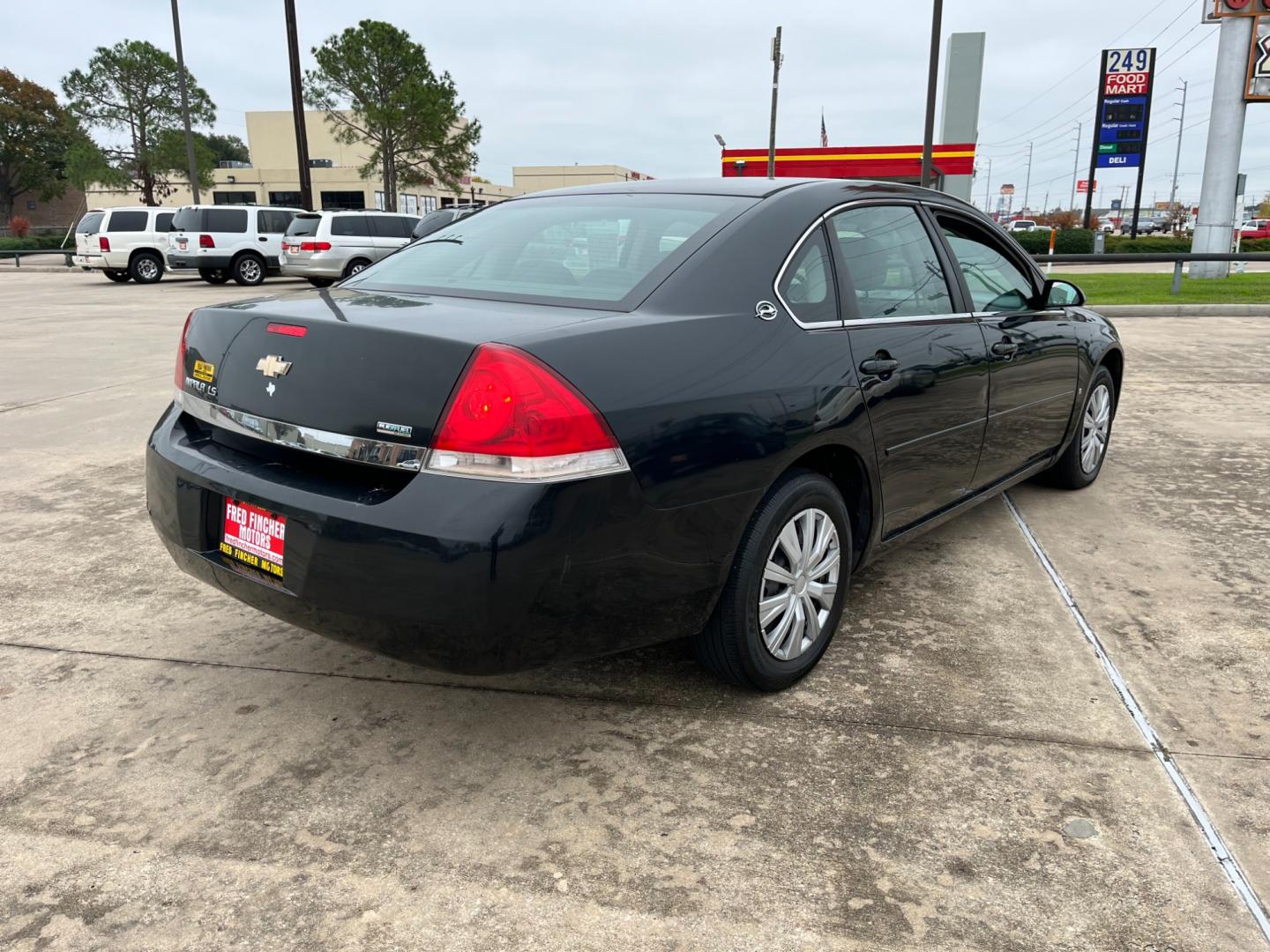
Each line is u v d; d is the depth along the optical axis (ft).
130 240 74.79
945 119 108.27
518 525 6.74
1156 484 16.67
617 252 9.07
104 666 10.05
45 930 6.33
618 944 6.21
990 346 11.75
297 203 192.75
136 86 164.66
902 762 8.23
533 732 8.79
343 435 7.40
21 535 14.12
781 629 9.17
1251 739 8.57
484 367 6.84
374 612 7.16
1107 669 9.89
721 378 8.03
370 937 6.28
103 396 24.89
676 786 7.92
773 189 10.05
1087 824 7.38
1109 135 111.96
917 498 10.91
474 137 128.06
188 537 8.61
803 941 6.23
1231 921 6.40
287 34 70.95
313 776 8.08
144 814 7.56
